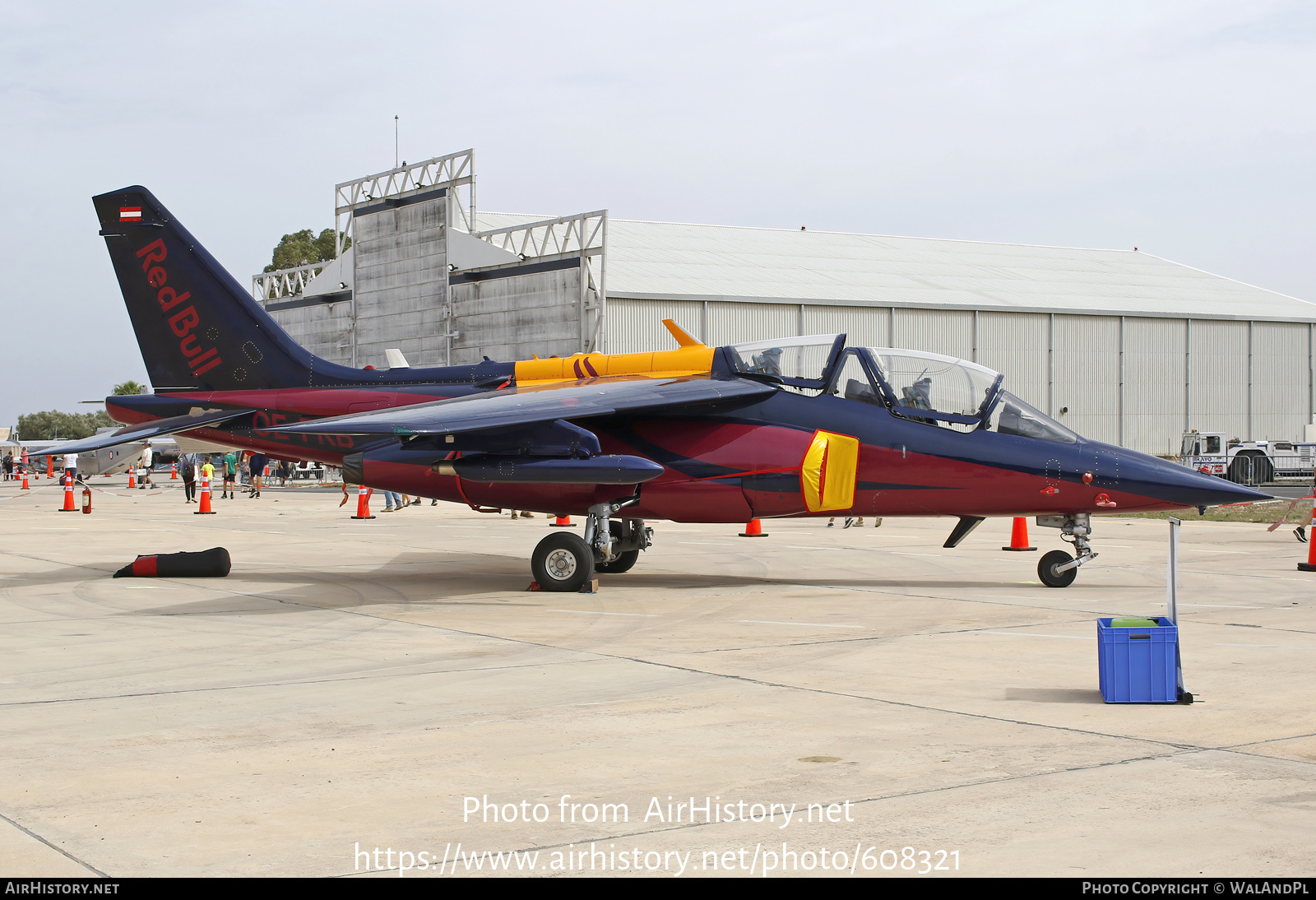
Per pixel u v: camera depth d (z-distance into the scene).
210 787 5.62
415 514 31.23
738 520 14.20
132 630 10.90
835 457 13.81
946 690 7.91
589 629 10.86
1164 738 6.53
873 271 55.91
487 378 16.11
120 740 6.59
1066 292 56.69
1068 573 14.06
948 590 13.84
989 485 13.71
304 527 25.64
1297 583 14.30
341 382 16.62
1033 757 6.12
